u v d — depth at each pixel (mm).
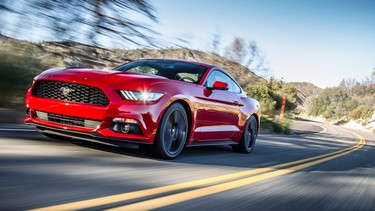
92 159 4184
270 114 20203
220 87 5375
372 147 16141
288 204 3432
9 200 2434
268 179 4535
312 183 4691
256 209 3080
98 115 4258
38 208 2332
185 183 3660
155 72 5594
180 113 4891
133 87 4391
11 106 7234
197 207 2844
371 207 3836
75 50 8086
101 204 2566
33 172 3250
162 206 2723
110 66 8734
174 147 4945
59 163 3742
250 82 14984
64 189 2855
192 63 5906
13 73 7070
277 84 32688
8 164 3422
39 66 7566
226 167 5062
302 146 11094
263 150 8172
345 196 4188
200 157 5637
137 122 4336
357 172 6375
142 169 4055
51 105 4410
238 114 6410
